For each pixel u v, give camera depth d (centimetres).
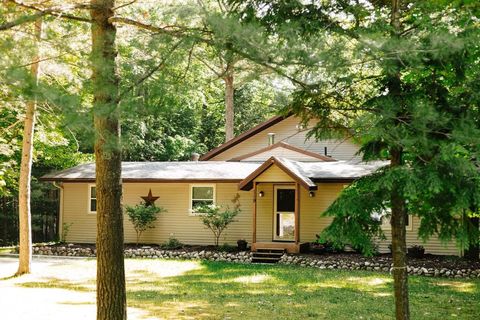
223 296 1184
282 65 520
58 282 1359
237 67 567
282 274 1545
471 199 621
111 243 734
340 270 1656
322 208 2041
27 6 616
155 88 566
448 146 560
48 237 3022
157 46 579
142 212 2144
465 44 574
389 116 589
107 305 727
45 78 1075
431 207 670
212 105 3881
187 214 2209
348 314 997
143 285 1345
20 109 1391
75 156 2752
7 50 481
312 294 1221
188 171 2211
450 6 701
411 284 1394
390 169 619
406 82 683
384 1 744
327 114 709
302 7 675
